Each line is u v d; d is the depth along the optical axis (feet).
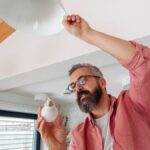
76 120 11.78
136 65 2.25
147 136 2.59
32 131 11.03
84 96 2.99
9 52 6.63
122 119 2.66
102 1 4.74
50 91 9.57
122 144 2.58
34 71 6.02
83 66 3.16
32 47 6.01
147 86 2.29
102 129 2.98
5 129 9.82
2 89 8.58
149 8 4.07
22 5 2.23
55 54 5.42
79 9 5.03
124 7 4.40
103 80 3.14
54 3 2.15
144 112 2.59
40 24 2.32
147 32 4.00
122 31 4.31
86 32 2.33
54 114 3.58
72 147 3.20
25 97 10.57
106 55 4.93
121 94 2.93
